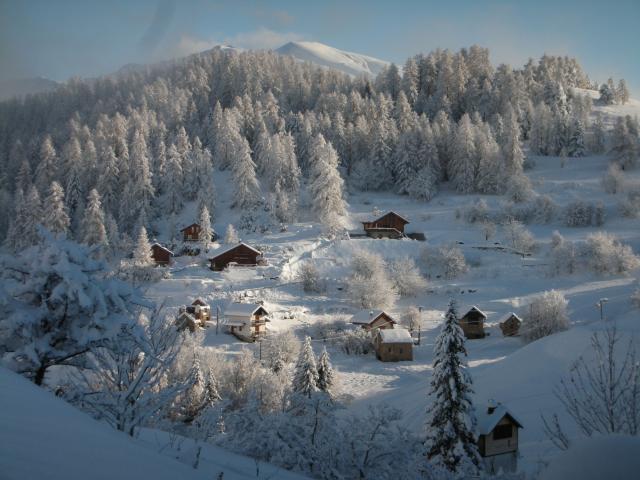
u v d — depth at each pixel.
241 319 47.69
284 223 84.81
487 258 71.38
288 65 173.00
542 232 80.75
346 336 48.62
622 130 105.94
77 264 9.59
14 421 4.68
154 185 95.38
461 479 11.23
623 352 28.55
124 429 8.34
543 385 29.48
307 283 61.50
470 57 155.75
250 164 90.38
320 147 92.31
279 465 9.66
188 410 19.69
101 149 102.50
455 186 100.88
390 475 10.07
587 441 4.20
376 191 104.25
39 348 8.90
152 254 68.31
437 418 19.06
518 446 23.36
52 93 187.12
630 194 84.69
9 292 9.10
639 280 57.03
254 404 11.23
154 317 10.00
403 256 71.12
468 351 47.69
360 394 36.94
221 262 67.94
